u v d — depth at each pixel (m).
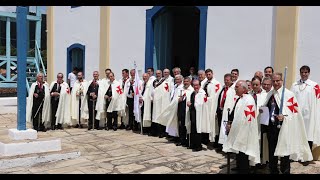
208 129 6.95
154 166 5.90
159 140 8.00
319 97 6.05
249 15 7.29
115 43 10.31
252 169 5.68
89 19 11.12
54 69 12.80
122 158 6.41
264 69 6.76
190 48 10.84
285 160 5.31
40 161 6.07
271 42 6.95
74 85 9.67
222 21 7.75
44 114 9.07
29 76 16.22
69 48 12.00
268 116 5.16
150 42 9.36
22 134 6.37
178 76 7.62
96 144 7.55
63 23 12.24
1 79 16.55
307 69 6.09
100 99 9.27
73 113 9.59
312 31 6.35
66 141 7.85
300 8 6.51
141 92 8.71
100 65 10.73
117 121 9.62
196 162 6.15
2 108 13.64
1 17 15.81
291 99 5.17
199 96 6.96
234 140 5.15
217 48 7.86
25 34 6.42
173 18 10.16
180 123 7.45
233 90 6.42
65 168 5.80
